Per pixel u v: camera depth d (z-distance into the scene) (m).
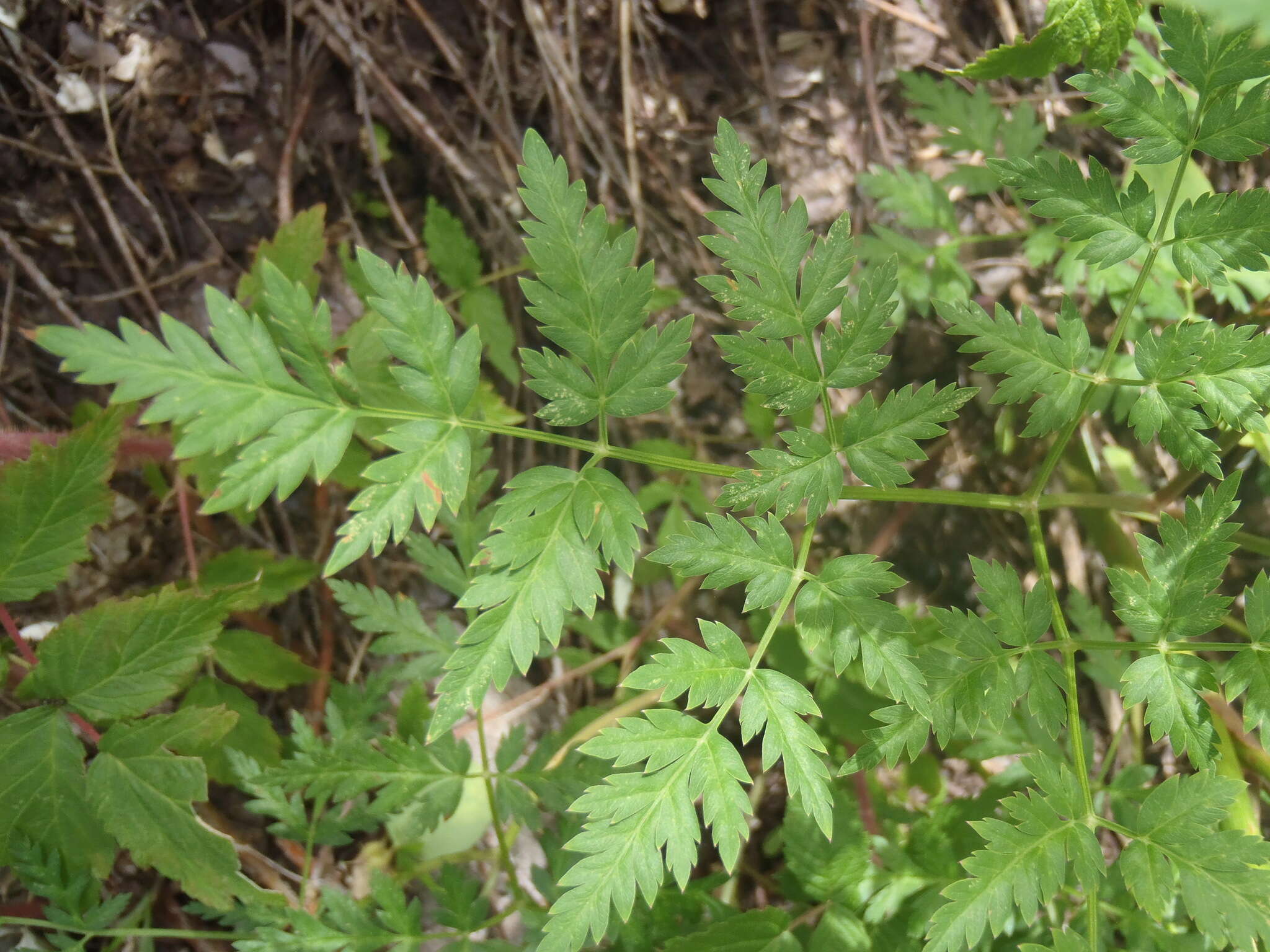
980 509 0.38
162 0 0.34
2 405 0.32
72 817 0.25
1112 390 0.33
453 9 0.36
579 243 0.21
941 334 0.39
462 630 0.37
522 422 0.36
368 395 0.30
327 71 0.35
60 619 0.33
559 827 0.28
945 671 0.22
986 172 0.34
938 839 0.26
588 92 0.37
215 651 0.30
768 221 0.21
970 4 0.39
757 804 0.36
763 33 0.38
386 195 0.36
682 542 0.21
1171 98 0.21
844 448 0.22
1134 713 0.36
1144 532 0.35
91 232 0.34
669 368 0.22
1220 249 0.22
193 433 0.20
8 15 0.32
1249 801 0.29
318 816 0.27
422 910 0.34
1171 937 0.24
